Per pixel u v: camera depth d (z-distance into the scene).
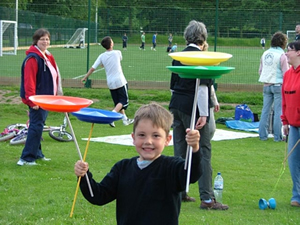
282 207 6.29
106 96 15.31
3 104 14.36
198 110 5.92
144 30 19.62
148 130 3.18
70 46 31.53
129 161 3.38
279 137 10.73
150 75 23.45
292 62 6.16
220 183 6.49
